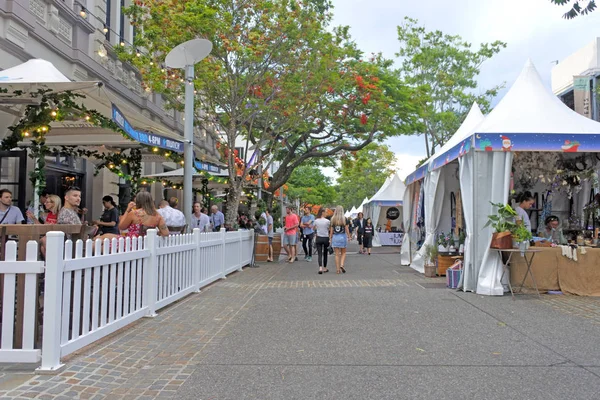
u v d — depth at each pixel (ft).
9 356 14.58
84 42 46.16
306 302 26.17
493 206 28.73
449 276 30.89
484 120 31.55
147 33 42.65
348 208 235.61
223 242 37.11
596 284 28.27
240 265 43.75
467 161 30.09
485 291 28.09
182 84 44.47
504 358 16.01
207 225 45.14
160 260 24.20
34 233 15.75
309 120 57.77
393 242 92.12
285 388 13.41
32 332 14.82
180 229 31.65
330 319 21.90
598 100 74.38
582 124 29.66
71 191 21.15
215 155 95.71
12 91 24.20
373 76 58.80
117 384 13.71
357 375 14.43
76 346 15.94
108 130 31.27
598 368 14.93
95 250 17.44
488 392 13.04
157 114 63.82
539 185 36.76
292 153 73.05
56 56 41.32
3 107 27.09
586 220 34.47
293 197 180.24
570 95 90.43
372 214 99.35
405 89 68.90
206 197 61.00
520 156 35.09
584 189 35.45
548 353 16.52
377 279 36.09
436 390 13.21
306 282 34.60
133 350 16.93
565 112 30.76
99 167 38.42
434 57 88.17
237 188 46.93
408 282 33.94
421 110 71.15
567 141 28.12
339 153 77.56
